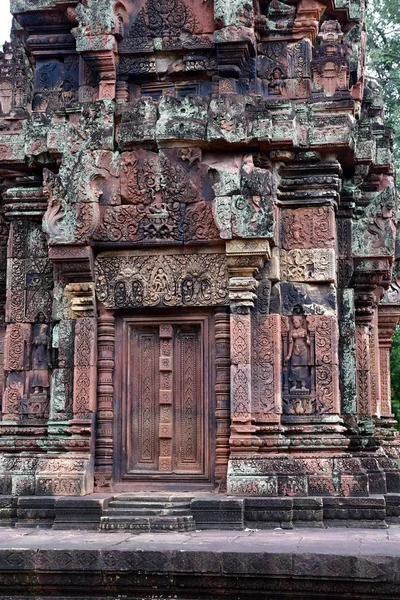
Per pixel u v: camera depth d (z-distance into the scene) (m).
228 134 11.32
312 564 8.02
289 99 12.12
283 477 10.73
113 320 11.72
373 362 15.36
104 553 8.37
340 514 10.63
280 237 11.77
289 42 12.34
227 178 11.23
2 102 12.55
